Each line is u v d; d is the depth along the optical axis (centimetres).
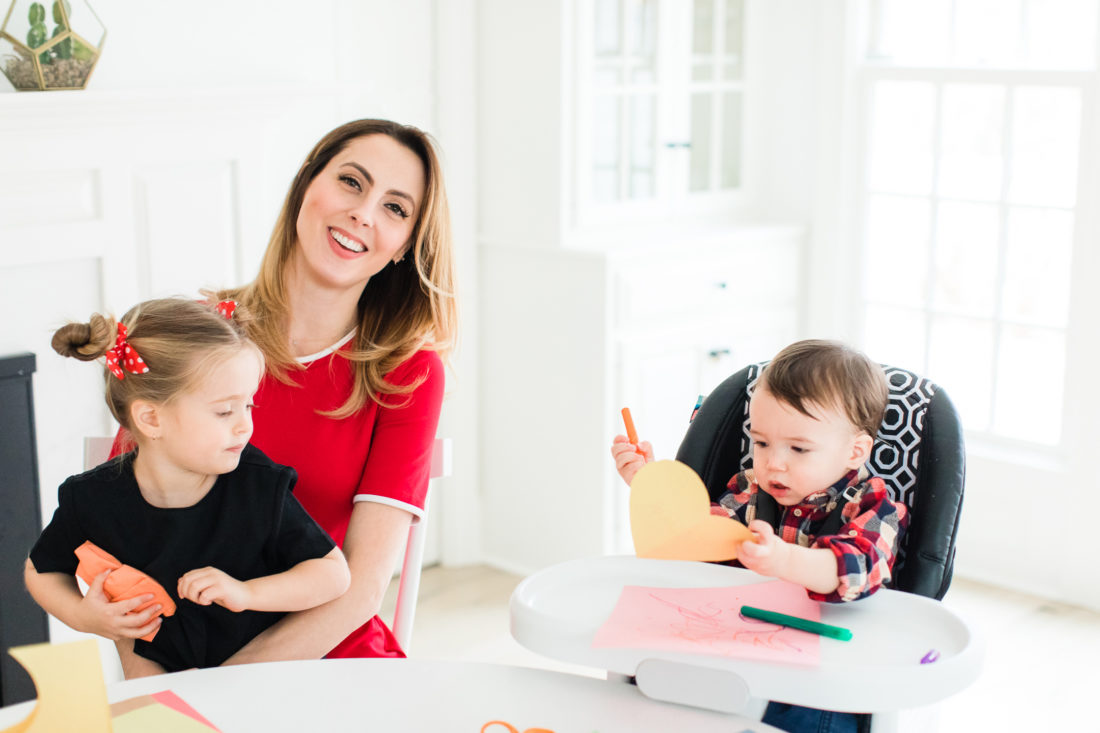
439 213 166
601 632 121
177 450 137
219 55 276
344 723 116
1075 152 319
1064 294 327
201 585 130
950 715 262
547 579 134
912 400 160
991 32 333
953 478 155
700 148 358
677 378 338
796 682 113
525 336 333
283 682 124
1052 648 296
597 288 313
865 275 365
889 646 121
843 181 359
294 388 162
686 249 331
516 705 119
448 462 169
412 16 317
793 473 148
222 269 275
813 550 127
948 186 344
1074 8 317
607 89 326
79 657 105
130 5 258
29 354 242
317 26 296
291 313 167
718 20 355
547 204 322
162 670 142
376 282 171
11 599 244
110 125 248
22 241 240
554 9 310
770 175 376
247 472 143
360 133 164
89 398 259
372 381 161
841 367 147
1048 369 333
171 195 263
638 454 148
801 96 364
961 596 329
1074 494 322
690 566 139
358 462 162
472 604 323
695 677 116
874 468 159
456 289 171
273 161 289
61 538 142
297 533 142
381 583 152
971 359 347
